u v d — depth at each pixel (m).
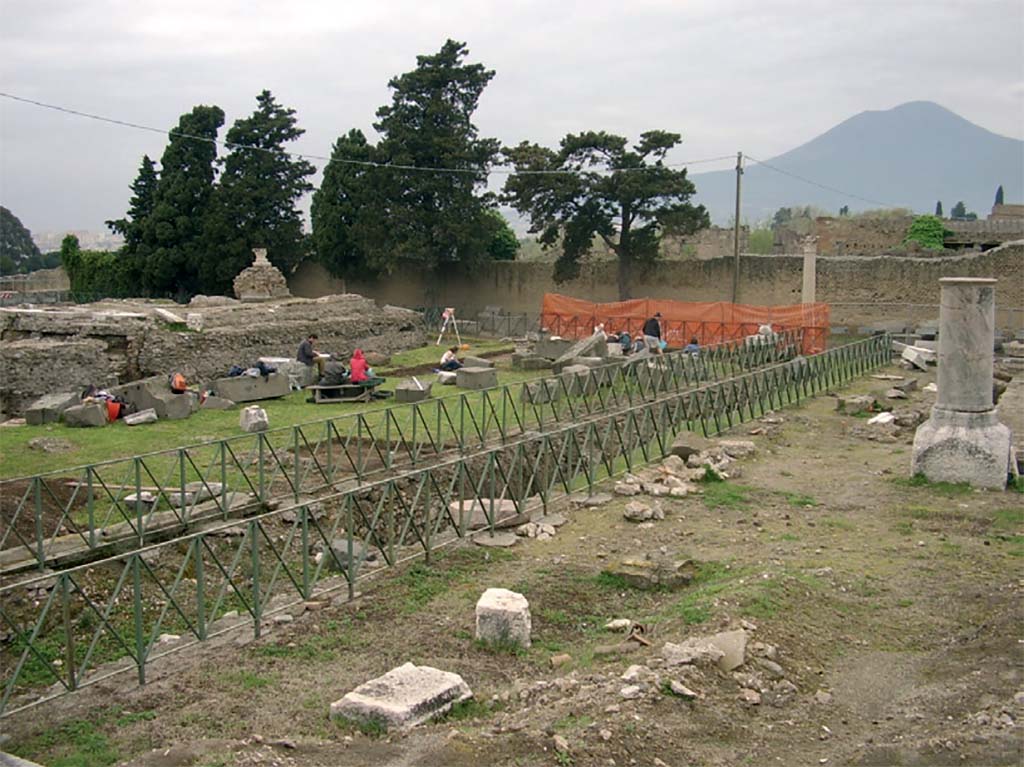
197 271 48.31
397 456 17.53
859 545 12.17
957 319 14.91
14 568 11.75
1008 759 6.43
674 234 45.00
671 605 10.09
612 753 6.57
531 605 10.23
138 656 8.44
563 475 14.59
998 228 52.03
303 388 25.88
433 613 10.04
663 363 24.78
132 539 12.84
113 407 21.09
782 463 16.98
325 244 49.06
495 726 7.16
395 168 45.78
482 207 48.28
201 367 27.75
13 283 62.53
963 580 10.72
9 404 23.81
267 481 15.86
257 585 9.45
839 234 50.09
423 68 46.72
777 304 42.97
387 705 7.30
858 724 7.38
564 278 45.84
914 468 15.33
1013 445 16.91
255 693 8.14
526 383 19.41
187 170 48.50
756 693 7.65
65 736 7.49
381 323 35.38
